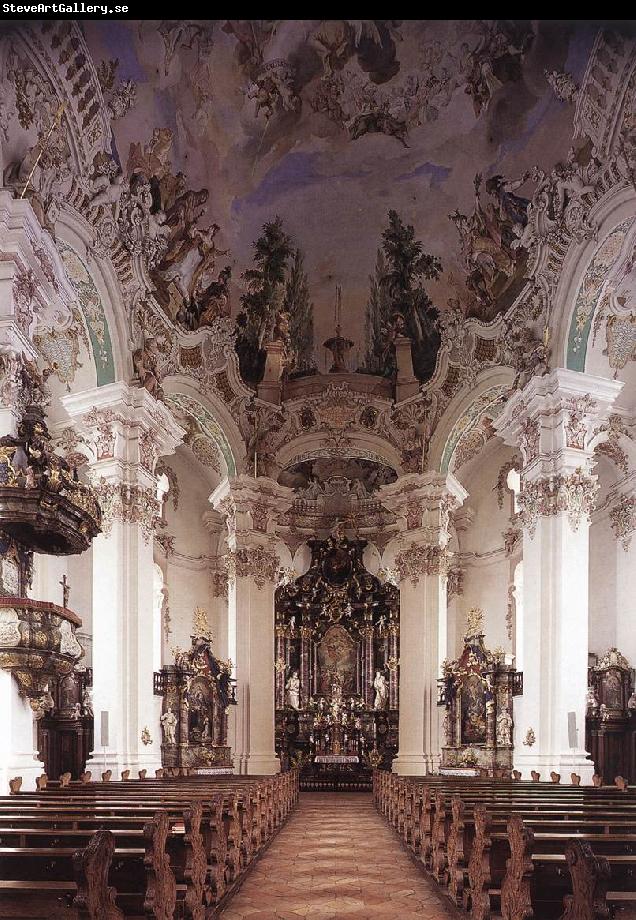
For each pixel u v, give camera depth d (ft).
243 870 30.81
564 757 51.39
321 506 97.71
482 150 61.77
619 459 68.18
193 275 66.59
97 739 52.34
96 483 55.36
